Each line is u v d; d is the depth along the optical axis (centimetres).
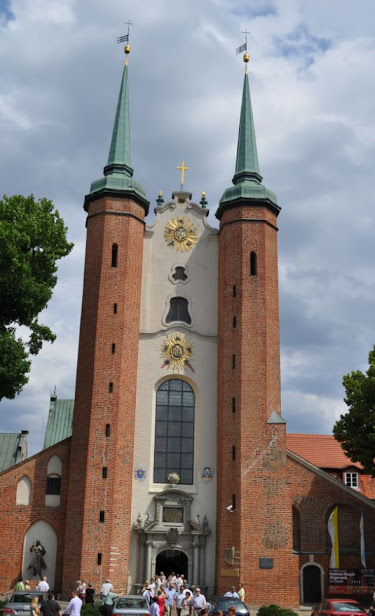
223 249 5572
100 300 5206
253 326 5247
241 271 5391
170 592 3991
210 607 3722
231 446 4991
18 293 3769
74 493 4803
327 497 4959
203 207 6062
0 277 3762
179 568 5153
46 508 4888
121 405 4997
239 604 3475
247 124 6028
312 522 4919
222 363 5250
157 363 5406
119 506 4778
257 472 4884
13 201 4091
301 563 4834
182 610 4434
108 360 5072
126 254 5356
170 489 5047
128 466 4919
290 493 4969
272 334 5300
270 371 5181
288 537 4747
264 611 3669
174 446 5262
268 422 5006
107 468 4819
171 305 5628
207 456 5212
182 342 5475
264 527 4762
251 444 4953
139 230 5547
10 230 3825
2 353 3662
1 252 3781
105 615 3409
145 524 4953
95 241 5412
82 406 5000
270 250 5522
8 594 4697
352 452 4844
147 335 5459
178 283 5653
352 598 4506
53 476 4972
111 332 5141
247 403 5050
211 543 4978
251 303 5303
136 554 4922
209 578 4891
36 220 4031
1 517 4853
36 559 4753
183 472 5203
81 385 5062
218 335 5475
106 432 4906
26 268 3775
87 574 4581
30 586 4488
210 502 5091
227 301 5362
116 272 5294
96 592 4541
